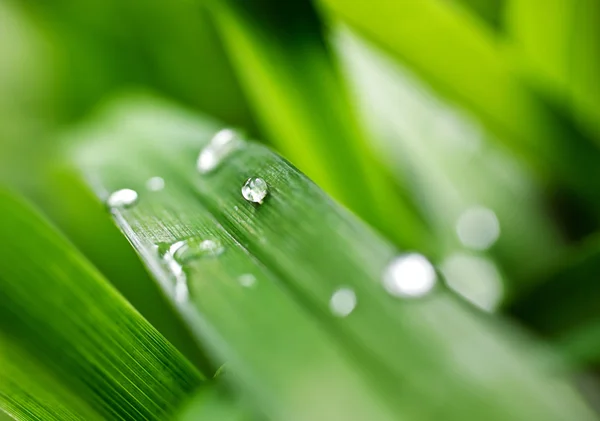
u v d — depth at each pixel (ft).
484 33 0.46
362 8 0.44
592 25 0.45
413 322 0.39
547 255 0.49
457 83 0.45
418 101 0.51
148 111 0.48
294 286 0.38
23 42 0.56
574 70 0.46
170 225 0.38
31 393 0.37
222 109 0.53
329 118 0.47
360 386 0.38
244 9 0.46
